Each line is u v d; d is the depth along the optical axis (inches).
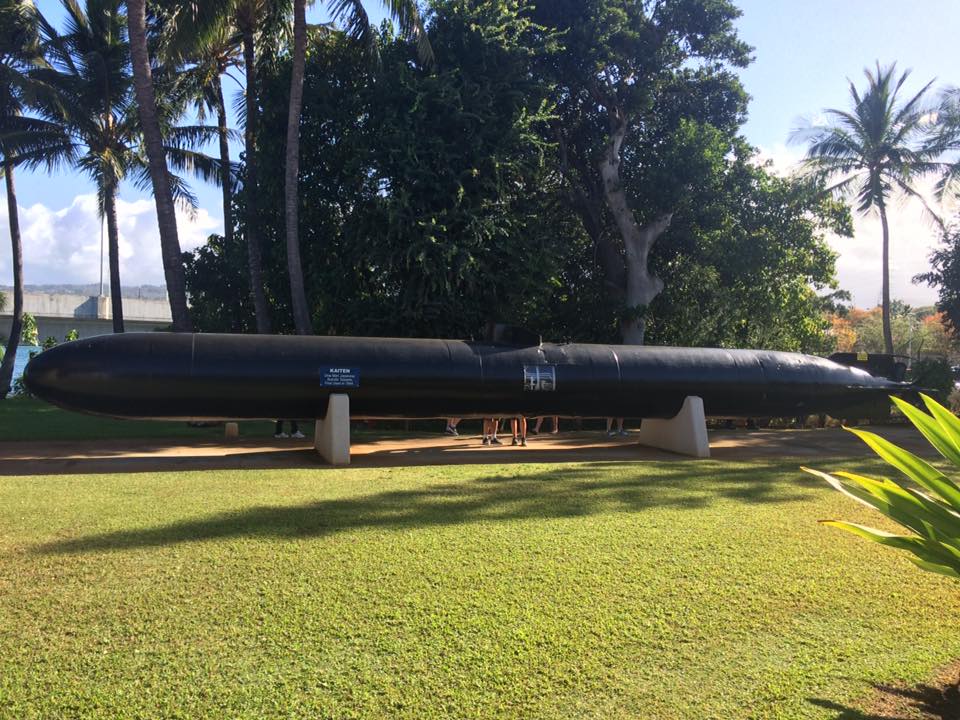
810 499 303.9
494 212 745.6
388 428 785.6
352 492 312.0
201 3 642.8
